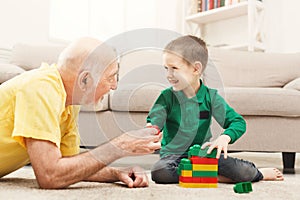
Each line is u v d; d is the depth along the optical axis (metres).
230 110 1.28
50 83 0.94
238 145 1.91
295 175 1.71
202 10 3.56
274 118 1.92
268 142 1.91
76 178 0.92
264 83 2.57
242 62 2.63
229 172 1.25
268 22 3.33
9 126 0.98
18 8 2.94
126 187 1.06
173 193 0.97
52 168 0.90
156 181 1.21
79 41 0.99
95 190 0.97
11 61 2.56
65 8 3.37
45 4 3.09
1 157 1.02
